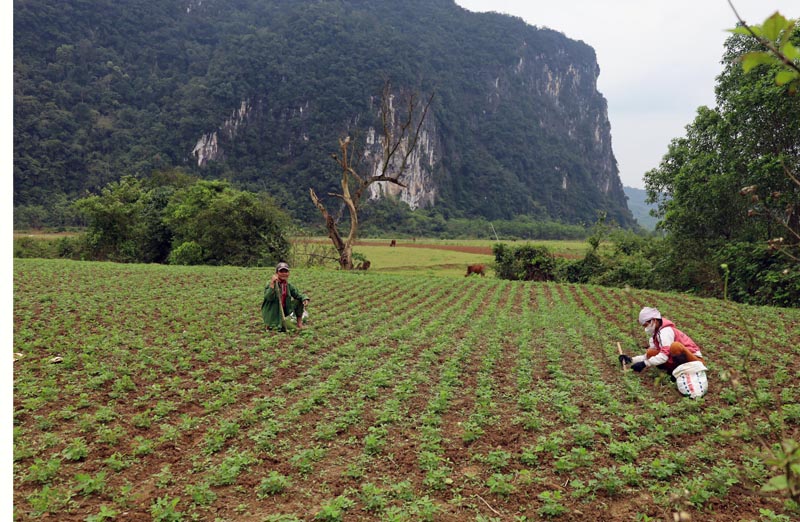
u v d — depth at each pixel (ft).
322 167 482.28
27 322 40.91
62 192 359.66
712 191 72.79
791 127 63.16
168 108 507.30
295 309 42.39
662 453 19.22
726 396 24.20
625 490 16.94
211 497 16.76
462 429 22.49
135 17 599.98
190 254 123.65
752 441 20.12
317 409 24.88
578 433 21.06
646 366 28.12
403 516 15.26
